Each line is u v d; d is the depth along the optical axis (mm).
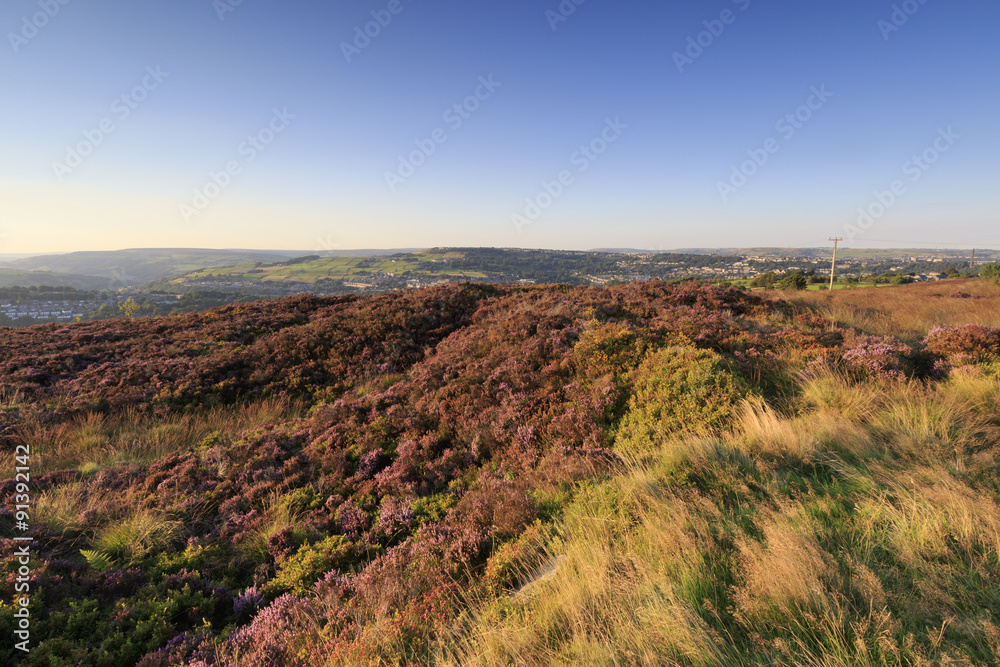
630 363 8531
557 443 6680
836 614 2545
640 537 3828
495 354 11102
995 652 2207
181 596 4605
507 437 7445
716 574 3154
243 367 14148
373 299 22312
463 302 19922
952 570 2777
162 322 20359
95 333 18328
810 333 9438
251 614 4609
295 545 5723
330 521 6281
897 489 3771
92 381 13062
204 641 3973
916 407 5500
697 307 13414
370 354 14852
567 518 4629
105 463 8609
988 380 5988
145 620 4297
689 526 3709
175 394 12094
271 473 7844
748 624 2662
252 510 6656
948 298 20016
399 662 3236
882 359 7207
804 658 2367
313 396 12633
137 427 10531
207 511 6801
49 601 4336
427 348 15094
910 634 2312
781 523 3416
